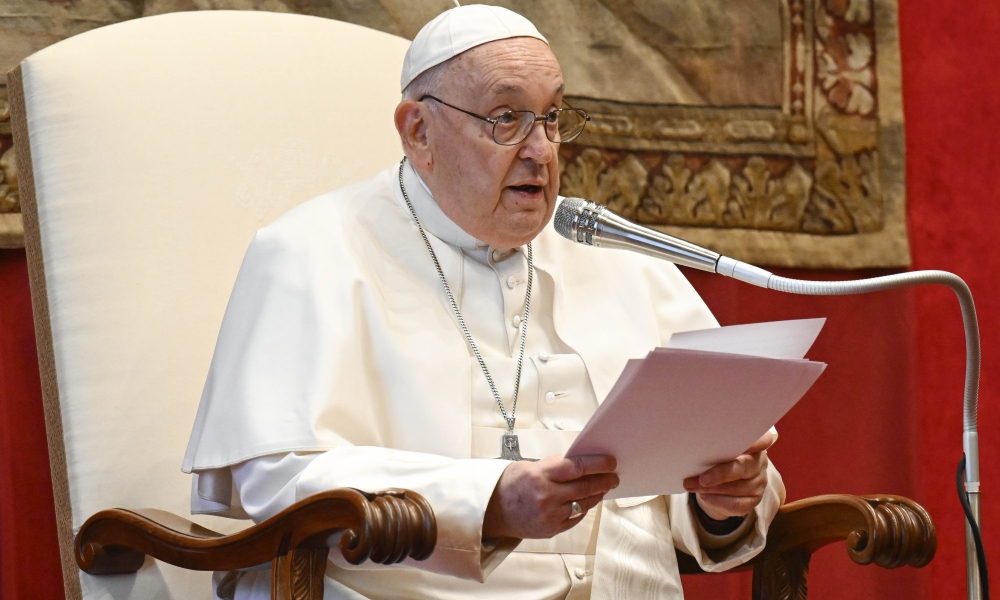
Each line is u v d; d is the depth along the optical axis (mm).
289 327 7859
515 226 8156
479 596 7641
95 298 8781
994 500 14656
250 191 9531
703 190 13719
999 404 14789
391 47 10703
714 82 13875
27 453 11359
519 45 8078
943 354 14734
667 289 9305
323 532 6320
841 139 14281
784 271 14141
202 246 9203
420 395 7883
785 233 13984
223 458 7488
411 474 6762
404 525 5914
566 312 8750
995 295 14898
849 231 14227
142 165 9164
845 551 14281
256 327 7910
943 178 14883
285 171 9727
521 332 8516
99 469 8492
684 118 13727
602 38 13500
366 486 6746
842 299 14375
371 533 5812
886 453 14391
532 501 6441
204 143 9461
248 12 10188
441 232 8594
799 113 14156
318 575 6621
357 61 10406
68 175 8969
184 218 9195
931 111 14938
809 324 6875
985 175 15000
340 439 7387
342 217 8547
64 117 9070
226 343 8047
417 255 8555
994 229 14961
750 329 6777
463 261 8562
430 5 12812
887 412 14430
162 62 9547
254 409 7520
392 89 10523
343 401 7570
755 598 8430
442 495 6555
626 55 13570
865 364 14414
